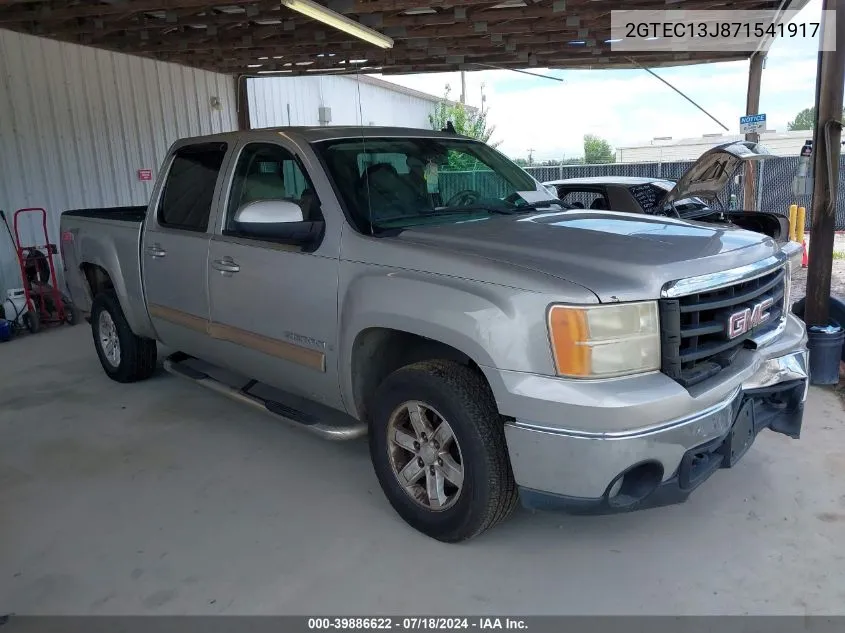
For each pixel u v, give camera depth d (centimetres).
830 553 303
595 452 257
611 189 826
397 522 339
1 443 448
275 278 371
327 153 370
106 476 396
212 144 439
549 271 275
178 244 443
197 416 485
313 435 448
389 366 350
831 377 506
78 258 562
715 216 806
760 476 373
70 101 920
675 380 269
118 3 729
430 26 834
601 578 290
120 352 548
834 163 504
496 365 272
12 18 773
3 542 329
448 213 379
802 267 1065
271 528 336
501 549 313
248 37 880
